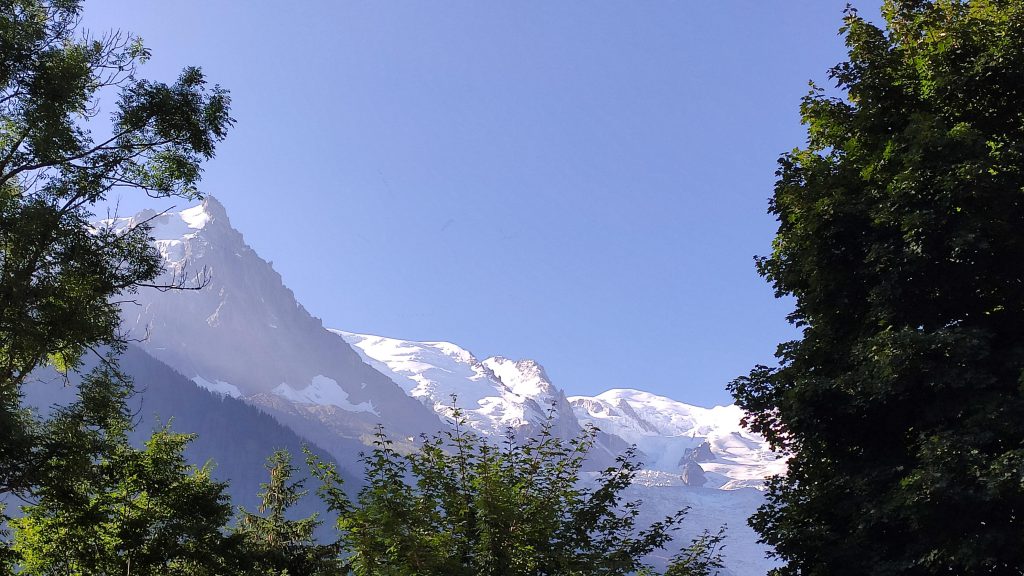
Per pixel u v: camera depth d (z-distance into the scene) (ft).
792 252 91.76
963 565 68.64
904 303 77.97
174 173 92.73
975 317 78.74
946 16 90.22
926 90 83.97
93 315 83.92
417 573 73.51
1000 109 82.89
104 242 85.92
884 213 77.97
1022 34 81.41
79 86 85.61
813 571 77.20
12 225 78.59
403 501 82.33
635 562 82.33
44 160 84.79
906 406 78.28
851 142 89.15
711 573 88.17
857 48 91.91
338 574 82.53
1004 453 65.67
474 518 80.94
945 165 75.00
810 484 86.22
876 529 76.48
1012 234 74.74
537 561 80.48
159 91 88.33
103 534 103.60
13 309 78.07
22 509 98.22
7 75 81.82
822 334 86.63
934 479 66.80
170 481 108.78
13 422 78.74
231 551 108.27
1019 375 71.41
